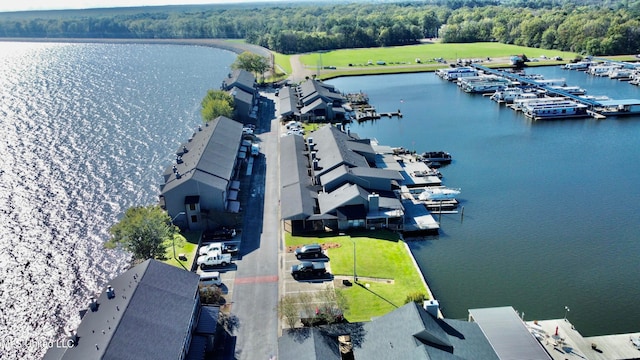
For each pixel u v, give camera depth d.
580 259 96.69
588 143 162.25
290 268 90.56
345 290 84.19
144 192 129.50
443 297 86.19
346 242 99.38
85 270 99.00
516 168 141.88
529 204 119.56
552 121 188.88
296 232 103.62
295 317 74.62
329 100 193.62
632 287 88.00
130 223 87.38
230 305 80.88
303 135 165.38
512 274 92.38
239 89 196.62
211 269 91.06
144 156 153.25
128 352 58.50
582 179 133.25
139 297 66.94
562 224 109.81
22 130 179.25
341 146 132.50
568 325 75.44
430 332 62.47
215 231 104.00
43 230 112.31
